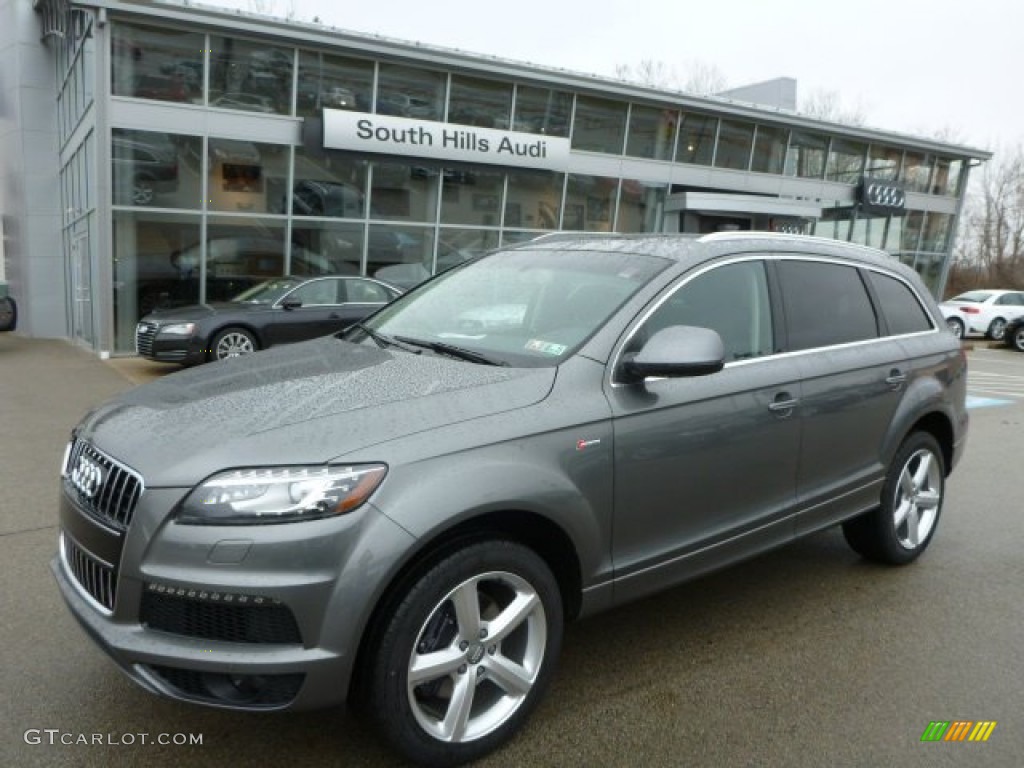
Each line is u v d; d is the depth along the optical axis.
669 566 3.06
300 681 2.21
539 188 18.14
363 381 2.77
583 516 2.70
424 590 2.35
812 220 23.89
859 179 24.50
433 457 2.38
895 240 26.31
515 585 2.60
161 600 2.24
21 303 19.06
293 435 2.34
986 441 8.05
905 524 4.36
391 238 16.25
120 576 2.28
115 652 2.26
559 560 2.82
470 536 2.48
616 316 3.03
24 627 3.38
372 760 2.57
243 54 14.05
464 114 16.70
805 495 3.62
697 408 3.07
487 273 3.79
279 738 2.68
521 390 2.71
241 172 14.38
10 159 19.02
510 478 2.48
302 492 2.21
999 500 5.84
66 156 16.72
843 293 4.01
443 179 16.69
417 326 3.54
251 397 2.67
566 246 3.79
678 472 3.02
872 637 3.56
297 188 14.99
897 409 4.08
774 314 3.57
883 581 4.21
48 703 2.84
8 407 8.27
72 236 16.38
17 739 2.63
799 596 4.00
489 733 2.58
